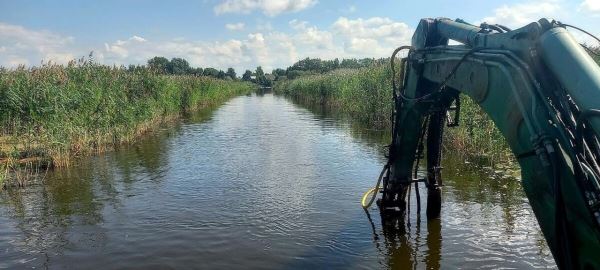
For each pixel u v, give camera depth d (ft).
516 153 12.97
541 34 11.86
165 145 52.65
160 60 246.06
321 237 23.20
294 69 347.15
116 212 27.61
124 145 52.49
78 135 46.34
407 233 23.59
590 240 10.33
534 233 23.29
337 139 55.72
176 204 29.01
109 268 20.01
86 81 53.83
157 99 76.89
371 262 20.29
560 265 10.91
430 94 19.51
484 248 21.57
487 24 16.26
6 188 33.40
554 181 10.69
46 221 26.25
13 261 20.88
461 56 17.02
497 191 30.58
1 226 25.54
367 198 29.78
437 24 20.99
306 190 31.99
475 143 42.19
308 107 117.60
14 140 42.09
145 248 22.03
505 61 13.44
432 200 25.52
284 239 22.94
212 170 38.81
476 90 15.64
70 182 35.01
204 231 24.12
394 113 25.09
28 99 43.70
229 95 197.98
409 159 24.85
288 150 48.42
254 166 40.27
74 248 22.22
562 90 11.64
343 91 93.45
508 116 13.33
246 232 23.91
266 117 88.48
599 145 10.90
